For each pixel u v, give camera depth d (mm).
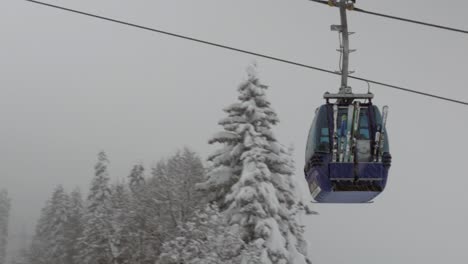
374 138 15664
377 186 15602
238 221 33469
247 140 34594
